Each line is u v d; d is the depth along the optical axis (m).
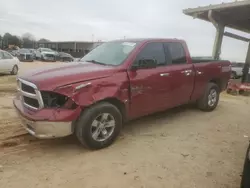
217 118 6.29
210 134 5.07
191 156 3.97
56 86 3.48
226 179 3.34
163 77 4.87
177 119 5.98
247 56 13.00
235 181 3.30
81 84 3.64
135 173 3.36
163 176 3.32
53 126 3.48
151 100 4.72
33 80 3.62
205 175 3.41
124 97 4.18
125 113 4.35
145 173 3.38
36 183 3.04
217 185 3.19
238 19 11.36
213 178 3.35
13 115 5.52
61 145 4.14
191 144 4.47
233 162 3.85
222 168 3.64
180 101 5.56
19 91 3.98
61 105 3.58
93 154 3.86
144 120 5.77
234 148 4.41
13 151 3.84
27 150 3.91
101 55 4.91
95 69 4.04
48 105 3.55
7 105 6.44
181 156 3.95
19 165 3.44
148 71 4.60
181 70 5.35
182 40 5.66
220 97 10.00
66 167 3.45
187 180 3.26
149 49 4.78
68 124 3.57
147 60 4.46
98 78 3.85
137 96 4.41
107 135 4.09
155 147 4.25
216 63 6.64
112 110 4.02
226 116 6.57
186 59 5.63
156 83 4.73
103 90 3.86
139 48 4.59
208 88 6.45
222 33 11.46
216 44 11.26
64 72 3.86
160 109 5.07
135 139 4.56
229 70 7.22
